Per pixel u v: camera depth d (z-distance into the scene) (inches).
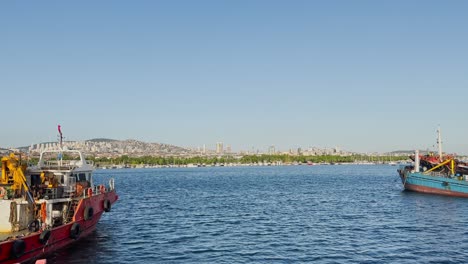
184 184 5728.3
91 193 1702.8
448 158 3592.5
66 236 1488.7
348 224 2165.4
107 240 1766.7
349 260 1432.1
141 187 5132.9
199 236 1866.4
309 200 3395.7
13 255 1188.5
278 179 6894.7
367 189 4483.3
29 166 1675.7
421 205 2908.5
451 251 1544.0
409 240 1743.4
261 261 1427.2
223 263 1402.6
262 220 2321.6
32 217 1435.8
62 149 1803.6
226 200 3440.0
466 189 3260.3
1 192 1403.8
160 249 1611.7
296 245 1669.5
